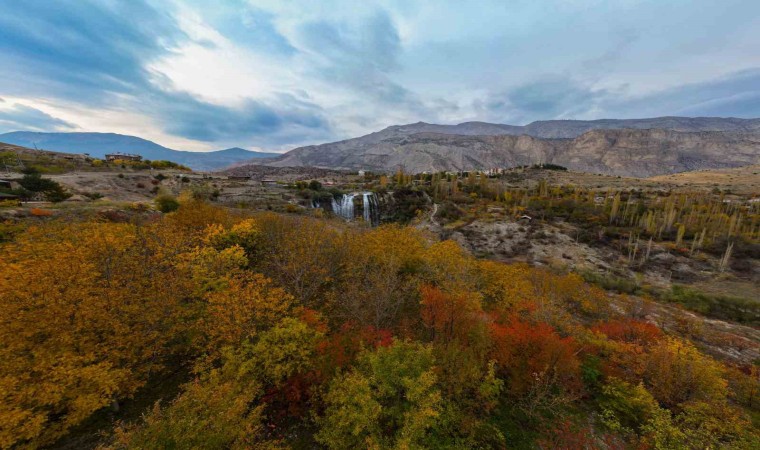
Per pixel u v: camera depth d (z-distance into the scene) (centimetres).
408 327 1812
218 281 1814
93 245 1588
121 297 1352
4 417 904
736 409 1570
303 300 2041
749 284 5647
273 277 2219
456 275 2486
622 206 9894
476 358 1488
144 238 1894
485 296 2792
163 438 854
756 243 7000
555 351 1534
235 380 1243
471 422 1258
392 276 2092
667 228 8112
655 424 1307
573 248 7356
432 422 1155
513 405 1486
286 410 1355
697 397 1479
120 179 6594
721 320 3941
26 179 4156
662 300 4684
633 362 1780
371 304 1878
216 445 910
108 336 1277
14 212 2848
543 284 3447
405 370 1271
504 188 13900
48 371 1124
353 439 1133
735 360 2680
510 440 1310
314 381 1383
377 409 1108
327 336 1748
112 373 1150
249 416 1058
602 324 2675
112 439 1152
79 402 1048
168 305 1459
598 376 1717
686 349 1673
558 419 1430
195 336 1587
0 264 1447
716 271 6197
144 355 1355
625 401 1481
